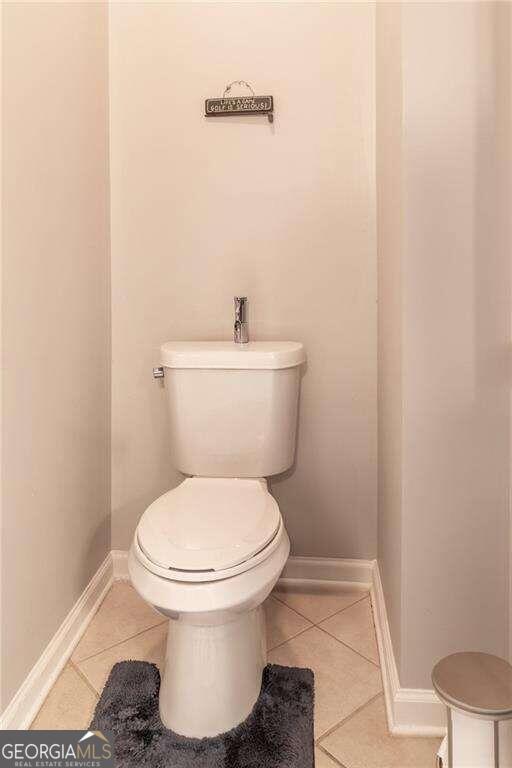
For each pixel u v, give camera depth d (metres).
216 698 1.23
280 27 1.74
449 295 1.16
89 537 1.70
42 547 1.38
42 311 1.36
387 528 1.52
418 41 1.12
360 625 1.67
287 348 1.62
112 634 1.62
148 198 1.81
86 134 1.63
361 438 1.80
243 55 1.75
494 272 1.14
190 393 1.60
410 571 1.22
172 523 1.26
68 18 1.50
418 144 1.14
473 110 1.12
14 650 1.25
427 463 1.19
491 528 1.19
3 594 1.20
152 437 1.87
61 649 1.47
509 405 1.17
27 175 1.28
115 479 1.88
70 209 1.52
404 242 1.15
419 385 1.18
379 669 1.47
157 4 1.77
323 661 1.50
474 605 1.21
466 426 1.18
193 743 1.21
